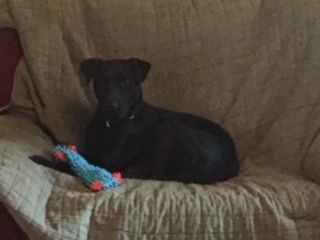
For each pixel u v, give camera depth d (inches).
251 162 57.2
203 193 47.6
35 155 50.2
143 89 59.0
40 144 53.2
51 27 57.2
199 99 58.6
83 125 58.1
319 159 50.8
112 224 44.2
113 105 52.4
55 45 57.1
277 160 56.9
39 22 57.1
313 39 57.4
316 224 46.0
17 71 57.3
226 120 58.4
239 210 45.3
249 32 58.5
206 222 44.5
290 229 45.0
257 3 58.9
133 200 45.8
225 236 44.4
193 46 58.4
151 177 54.1
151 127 56.2
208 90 58.5
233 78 58.4
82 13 58.2
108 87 53.4
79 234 43.3
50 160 52.0
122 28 58.2
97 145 55.2
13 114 57.7
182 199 46.2
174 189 48.8
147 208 45.1
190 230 44.3
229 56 58.4
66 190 47.0
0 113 57.7
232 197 46.6
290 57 57.4
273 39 57.7
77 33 57.8
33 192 44.1
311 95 57.0
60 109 57.0
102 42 58.2
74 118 57.6
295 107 57.0
